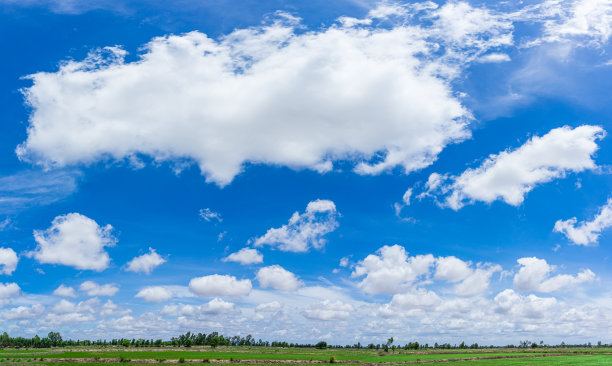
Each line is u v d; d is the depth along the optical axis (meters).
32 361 125.12
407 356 178.75
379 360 149.00
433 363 138.25
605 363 121.50
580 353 190.62
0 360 126.50
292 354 196.75
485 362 137.12
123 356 147.62
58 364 116.31
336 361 143.00
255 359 146.00
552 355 174.62
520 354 189.88
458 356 174.38
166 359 136.12
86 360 130.00
